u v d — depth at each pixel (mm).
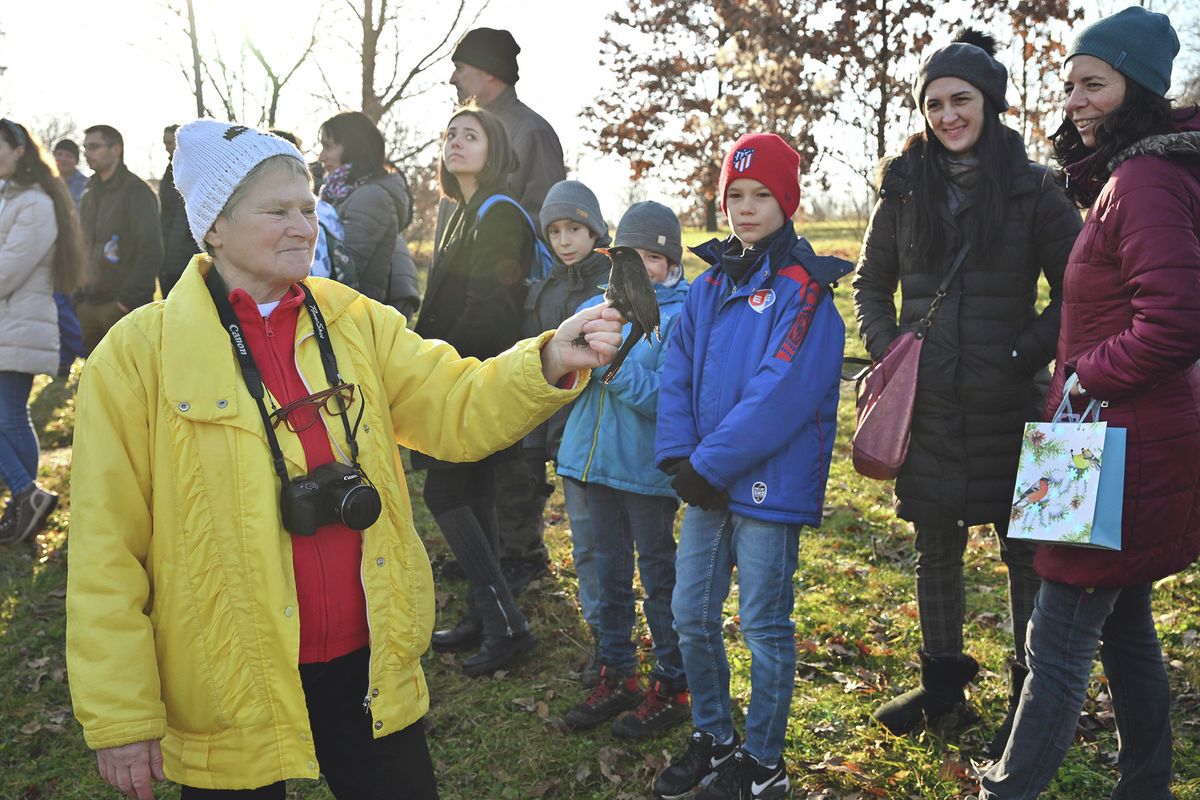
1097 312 2479
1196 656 3693
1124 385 2369
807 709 3502
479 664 3859
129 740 1790
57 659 4156
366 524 1885
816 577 4766
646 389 3268
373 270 5070
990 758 3170
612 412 3373
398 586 2010
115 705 1795
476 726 3533
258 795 1958
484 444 2059
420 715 2055
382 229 5055
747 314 2885
